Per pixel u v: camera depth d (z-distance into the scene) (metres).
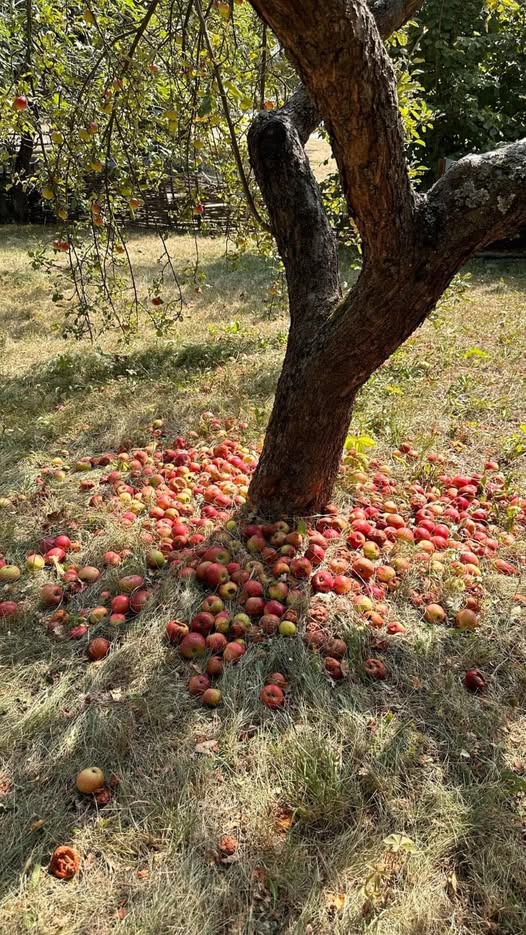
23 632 2.61
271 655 2.43
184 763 2.04
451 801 1.95
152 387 5.15
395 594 2.80
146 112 4.75
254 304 7.72
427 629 2.63
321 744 2.09
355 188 2.00
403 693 2.34
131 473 3.72
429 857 1.79
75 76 4.66
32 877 1.73
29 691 2.36
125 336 6.15
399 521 3.21
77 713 2.25
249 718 2.21
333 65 1.62
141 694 2.30
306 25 1.53
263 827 1.86
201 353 5.88
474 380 5.12
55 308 7.67
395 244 2.15
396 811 1.92
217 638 2.47
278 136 2.87
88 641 2.56
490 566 2.99
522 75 10.41
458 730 2.19
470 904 1.72
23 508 3.45
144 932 1.61
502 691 2.38
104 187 4.75
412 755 2.08
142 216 12.44
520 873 1.77
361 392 4.79
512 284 8.45
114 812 1.92
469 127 10.02
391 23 3.06
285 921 1.66
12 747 2.12
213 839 1.84
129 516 3.28
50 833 1.85
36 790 1.99
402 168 1.98
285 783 1.99
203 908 1.67
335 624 2.60
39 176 5.09
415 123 5.05
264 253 5.89
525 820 1.91
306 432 2.88
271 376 5.22
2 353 6.10
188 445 4.20
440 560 2.95
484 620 2.69
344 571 2.86
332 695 2.30
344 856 1.78
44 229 12.93
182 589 2.78
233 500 3.34
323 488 3.14
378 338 2.47
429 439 4.04
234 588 2.71
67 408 4.76
